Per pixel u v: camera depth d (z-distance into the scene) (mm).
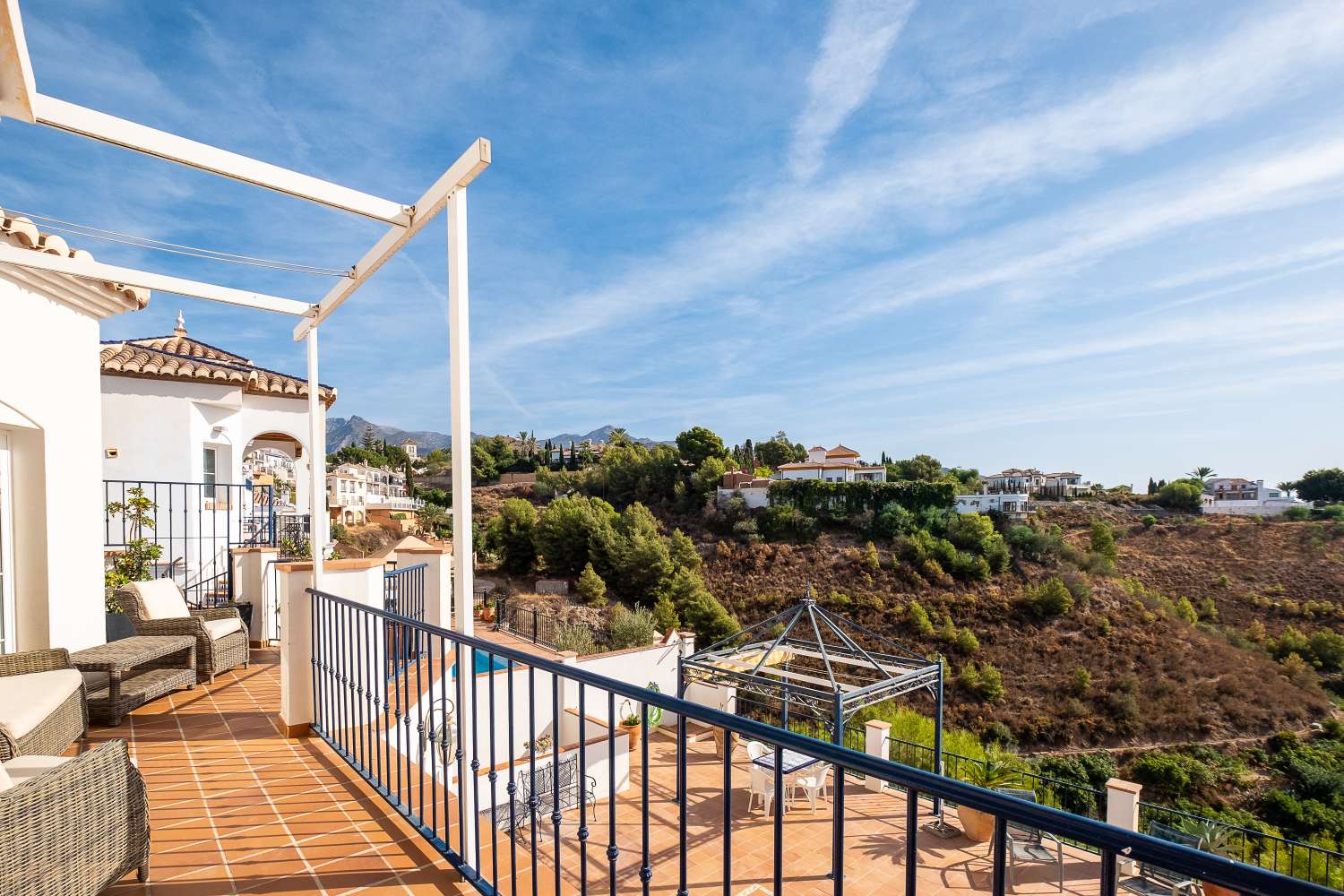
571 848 7172
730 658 12117
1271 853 10273
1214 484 63094
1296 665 36625
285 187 2891
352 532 32125
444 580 7562
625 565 42469
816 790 8266
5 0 1651
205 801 3363
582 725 1951
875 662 10805
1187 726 33281
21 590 4875
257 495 15188
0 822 1869
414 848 2898
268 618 7488
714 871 6719
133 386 10008
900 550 49500
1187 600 43406
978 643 39750
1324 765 29141
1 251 3807
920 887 6543
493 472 79625
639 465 63656
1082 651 39125
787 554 51125
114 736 4375
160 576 9242
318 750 4113
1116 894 880
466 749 2650
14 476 4875
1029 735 33250
